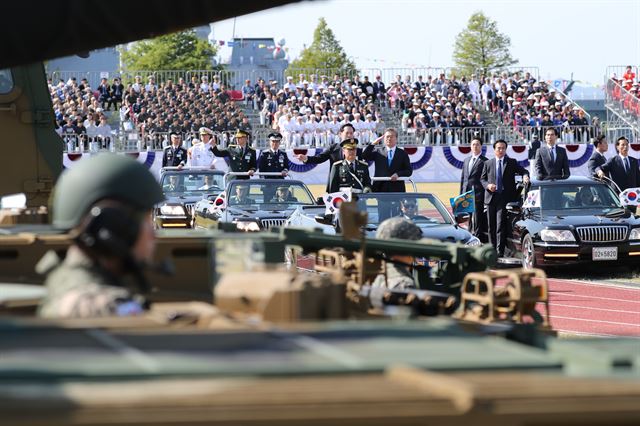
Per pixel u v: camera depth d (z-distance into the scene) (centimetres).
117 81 9631
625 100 9794
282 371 396
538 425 374
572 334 2414
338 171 3838
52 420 340
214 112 9562
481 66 18188
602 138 4312
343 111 10044
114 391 366
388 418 361
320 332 480
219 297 691
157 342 445
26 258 1059
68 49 999
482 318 945
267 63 14975
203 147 5406
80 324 486
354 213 1025
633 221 3697
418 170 8312
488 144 8525
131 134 8425
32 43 980
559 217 3778
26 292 827
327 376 398
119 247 650
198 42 15925
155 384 376
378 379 394
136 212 670
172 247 1063
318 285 675
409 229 1262
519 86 10788
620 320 2653
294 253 1510
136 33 1005
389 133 3909
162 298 1034
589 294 3191
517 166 4053
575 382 402
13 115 1727
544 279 973
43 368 391
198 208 4322
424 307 958
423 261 1409
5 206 1753
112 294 609
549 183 3928
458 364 425
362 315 870
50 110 1750
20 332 465
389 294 962
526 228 3788
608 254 3647
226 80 10144
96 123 8388
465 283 981
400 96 10450
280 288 659
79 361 404
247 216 3884
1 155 1728
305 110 9675
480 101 10650
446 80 10738
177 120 9362
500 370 425
